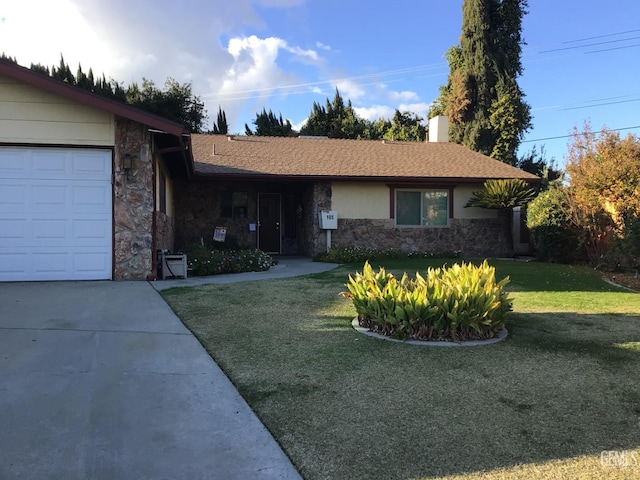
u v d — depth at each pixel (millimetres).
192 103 30812
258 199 15352
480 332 5000
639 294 7828
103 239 7941
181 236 14547
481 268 5816
